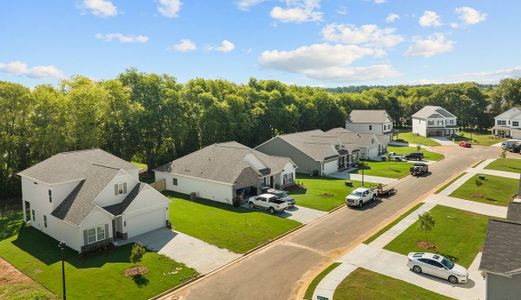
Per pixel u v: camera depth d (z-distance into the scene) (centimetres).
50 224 3516
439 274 2538
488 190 4812
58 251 3167
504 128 10325
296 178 5859
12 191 5228
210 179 4562
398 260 2839
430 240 3200
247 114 7744
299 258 2928
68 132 5356
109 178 3462
